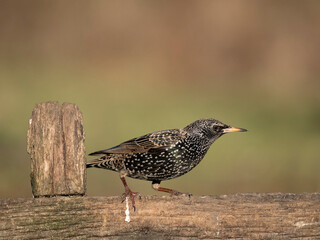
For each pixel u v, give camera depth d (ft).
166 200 15.34
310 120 55.77
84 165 15.35
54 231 14.70
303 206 15.62
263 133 50.67
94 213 14.97
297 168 42.96
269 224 15.52
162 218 15.24
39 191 15.15
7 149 42.29
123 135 50.72
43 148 15.34
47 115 15.67
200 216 15.35
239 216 15.46
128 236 15.10
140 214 15.19
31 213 14.60
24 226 14.53
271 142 47.93
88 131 50.24
